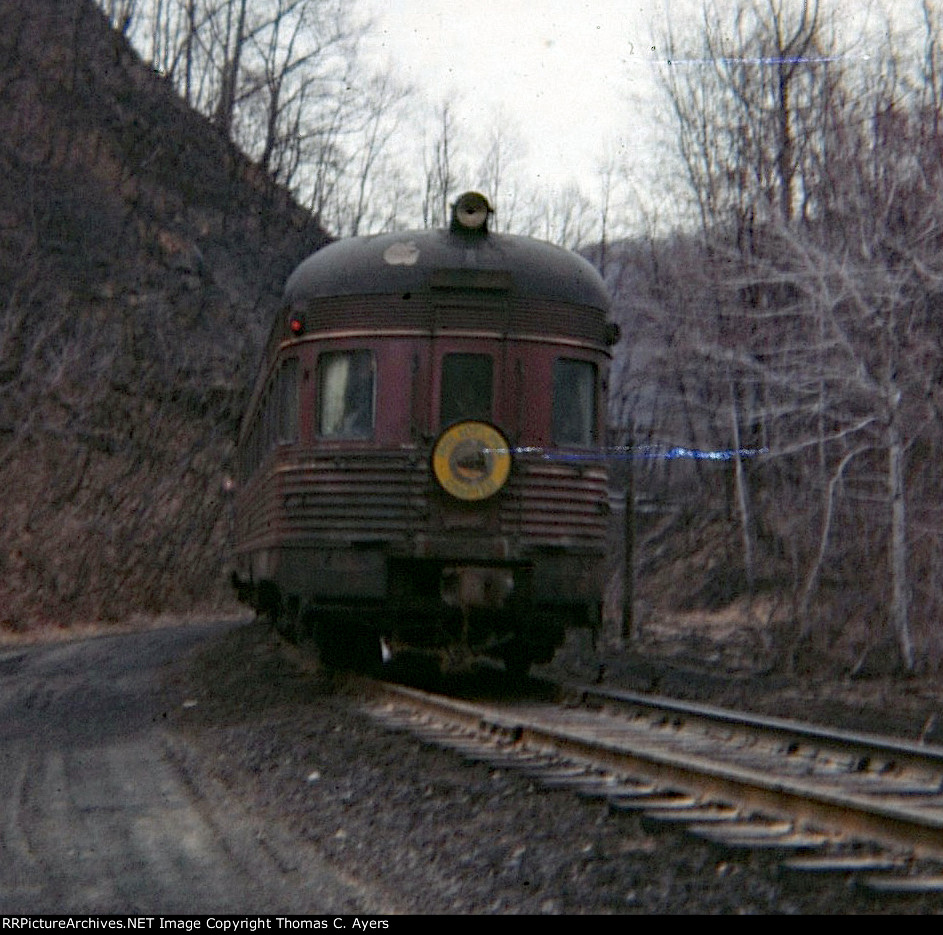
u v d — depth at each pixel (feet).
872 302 59.00
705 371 82.17
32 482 98.73
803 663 60.59
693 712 34.14
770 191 80.28
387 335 39.22
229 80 158.61
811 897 16.76
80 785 26.84
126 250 123.85
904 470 60.59
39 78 130.31
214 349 123.34
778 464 71.56
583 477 40.01
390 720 33.45
